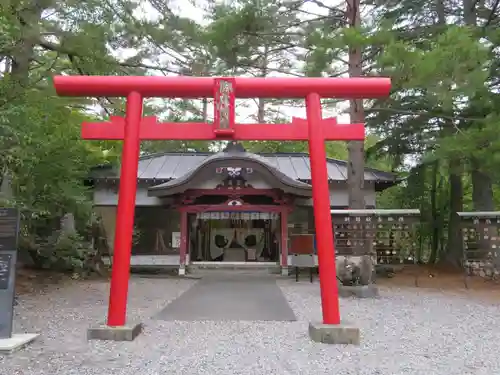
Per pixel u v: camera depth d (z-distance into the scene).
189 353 5.50
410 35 14.31
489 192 14.52
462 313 8.34
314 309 8.49
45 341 6.00
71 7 10.16
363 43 10.09
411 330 6.86
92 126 6.87
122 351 5.58
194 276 14.88
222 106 6.71
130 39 11.73
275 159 19.19
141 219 16.89
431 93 9.97
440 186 17.47
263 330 6.72
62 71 11.98
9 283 5.92
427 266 15.95
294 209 16.50
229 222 18.52
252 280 13.66
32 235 11.59
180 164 18.25
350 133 6.77
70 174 11.51
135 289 11.58
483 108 11.86
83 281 12.57
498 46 12.73
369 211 11.26
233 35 12.08
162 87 6.80
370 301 9.66
